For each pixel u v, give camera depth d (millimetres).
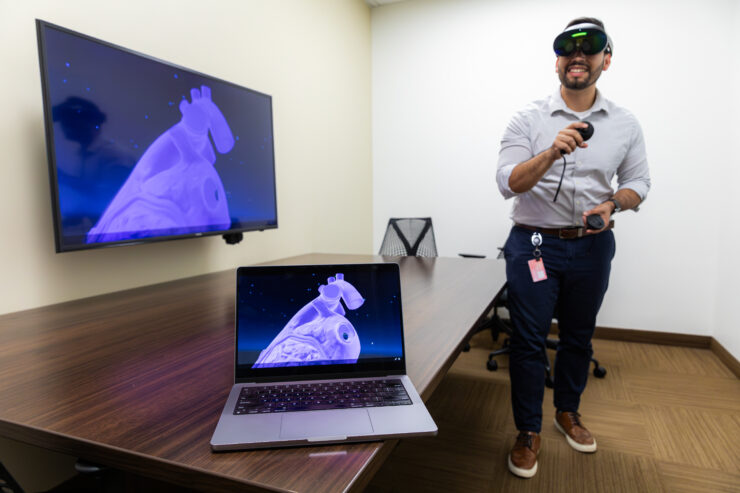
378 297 786
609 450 1795
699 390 2363
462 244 3641
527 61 3320
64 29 1288
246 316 741
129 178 1503
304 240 2908
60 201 1293
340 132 3336
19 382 740
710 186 2926
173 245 1885
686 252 3023
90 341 965
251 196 2117
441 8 3541
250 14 2342
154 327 1070
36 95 1379
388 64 3762
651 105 3008
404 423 584
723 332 2793
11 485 764
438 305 1240
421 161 3717
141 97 1536
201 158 1805
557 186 1468
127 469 529
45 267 1416
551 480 1608
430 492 1556
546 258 1531
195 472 491
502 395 2340
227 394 686
